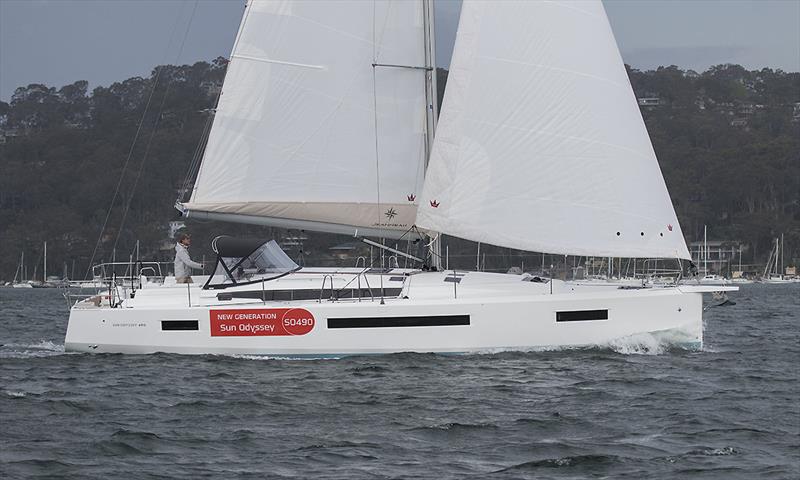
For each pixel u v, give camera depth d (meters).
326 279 50.34
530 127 50.22
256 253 51.75
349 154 52.47
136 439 35.34
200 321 50.03
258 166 52.53
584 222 50.25
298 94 52.41
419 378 45.09
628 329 50.34
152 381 45.31
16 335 80.06
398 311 48.84
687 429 37.28
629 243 50.47
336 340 49.06
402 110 52.34
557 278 56.00
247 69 52.47
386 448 34.38
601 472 31.77
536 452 34.09
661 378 46.31
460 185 50.31
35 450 34.00
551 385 44.22
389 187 52.47
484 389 43.28
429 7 52.31
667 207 51.16
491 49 50.31
